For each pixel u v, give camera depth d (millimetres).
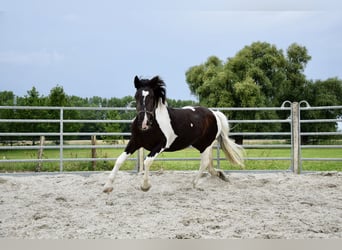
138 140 5754
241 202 5547
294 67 35375
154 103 5566
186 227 4172
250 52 34562
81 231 4051
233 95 31562
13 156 15422
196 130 6387
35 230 4094
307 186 6871
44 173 8219
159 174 7879
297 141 8578
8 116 19047
